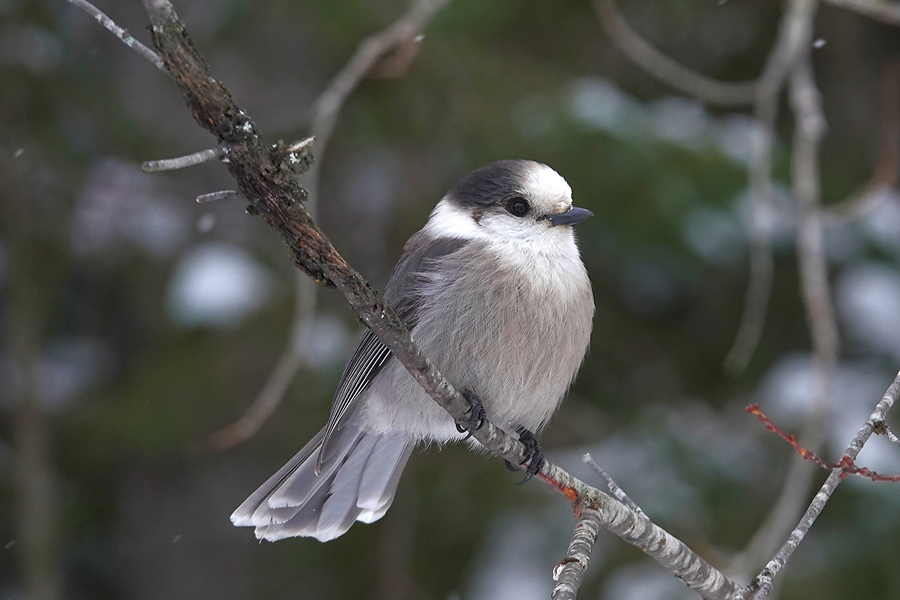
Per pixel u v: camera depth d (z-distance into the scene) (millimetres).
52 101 10938
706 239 10406
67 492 11219
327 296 11180
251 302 10969
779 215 9875
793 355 11117
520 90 10898
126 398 11047
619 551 9945
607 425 10992
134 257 11617
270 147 4195
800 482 7746
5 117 10727
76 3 3812
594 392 11234
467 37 11289
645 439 10516
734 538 9766
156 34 3801
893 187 11812
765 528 7926
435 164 10961
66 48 11102
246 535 11422
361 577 10719
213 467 11367
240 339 10906
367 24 11016
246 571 11336
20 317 10781
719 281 11180
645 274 11008
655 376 11211
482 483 10648
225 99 3979
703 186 10477
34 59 10859
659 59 9492
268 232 11539
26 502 10414
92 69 11328
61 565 11125
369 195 11766
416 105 10992
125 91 11641
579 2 11859
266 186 4227
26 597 10203
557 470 5953
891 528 9516
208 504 11547
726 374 11211
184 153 11523
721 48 12500
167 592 11398
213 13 11305
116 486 11516
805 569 9539
